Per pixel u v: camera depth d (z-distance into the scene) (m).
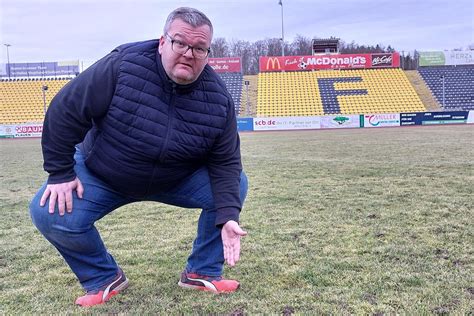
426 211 4.73
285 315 2.35
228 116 2.47
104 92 2.24
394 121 31.27
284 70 40.91
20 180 8.34
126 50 2.31
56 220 2.42
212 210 2.67
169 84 2.26
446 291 2.60
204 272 2.76
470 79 40.28
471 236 3.74
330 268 3.04
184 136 2.35
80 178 2.47
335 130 28.02
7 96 39.06
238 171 2.58
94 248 2.57
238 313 2.39
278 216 4.68
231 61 40.47
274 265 3.14
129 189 2.53
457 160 9.40
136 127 2.28
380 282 2.76
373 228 4.09
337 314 2.34
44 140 2.33
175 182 2.58
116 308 2.50
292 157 11.19
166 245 3.77
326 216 4.63
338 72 40.44
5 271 3.18
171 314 2.40
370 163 9.33
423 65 42.44
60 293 2.75
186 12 2.12
